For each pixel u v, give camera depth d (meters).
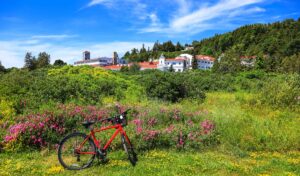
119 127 6.78
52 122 8.23
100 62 135.25
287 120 10.48
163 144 7.89
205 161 6.93
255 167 6.71
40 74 17.41
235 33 151.38
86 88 13.94
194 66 104.38
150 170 6.29
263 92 14.41
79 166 6.38
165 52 154.00
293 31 121.94
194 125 8.79
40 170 6.21
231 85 26.08
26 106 10.15
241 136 8.44
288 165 6.91
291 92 13.34
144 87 16.72
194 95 16.53
